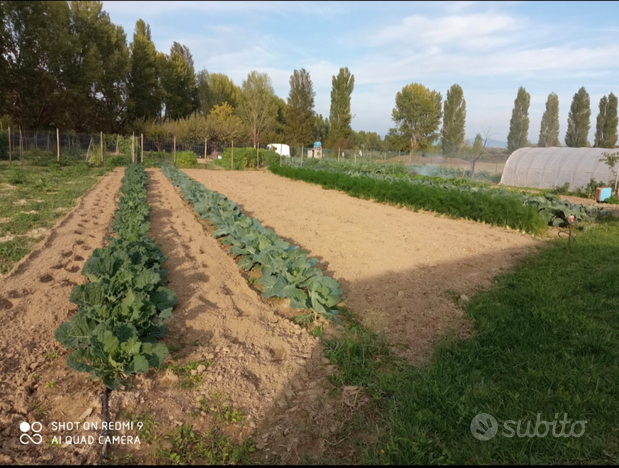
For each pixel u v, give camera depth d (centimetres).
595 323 548
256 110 5306
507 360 470
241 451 335
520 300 634
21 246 842
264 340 521
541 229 1108
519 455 322
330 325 567
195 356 475
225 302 625
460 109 5825
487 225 1245
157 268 659
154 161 3325
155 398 402
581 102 5284
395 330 554
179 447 342
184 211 1341
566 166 2422
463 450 332
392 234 1075
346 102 6047
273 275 677
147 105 4816
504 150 5669
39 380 420
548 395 394
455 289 691
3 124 2842
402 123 6253
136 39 4481
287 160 3588
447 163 4525
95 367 411
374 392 414
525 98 5541
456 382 423
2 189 1568
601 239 1024
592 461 322
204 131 4406
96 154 3050
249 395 412
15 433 343
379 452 334
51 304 577
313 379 446
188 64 6300
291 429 367
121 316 484
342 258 858
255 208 1440
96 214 1198
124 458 328
